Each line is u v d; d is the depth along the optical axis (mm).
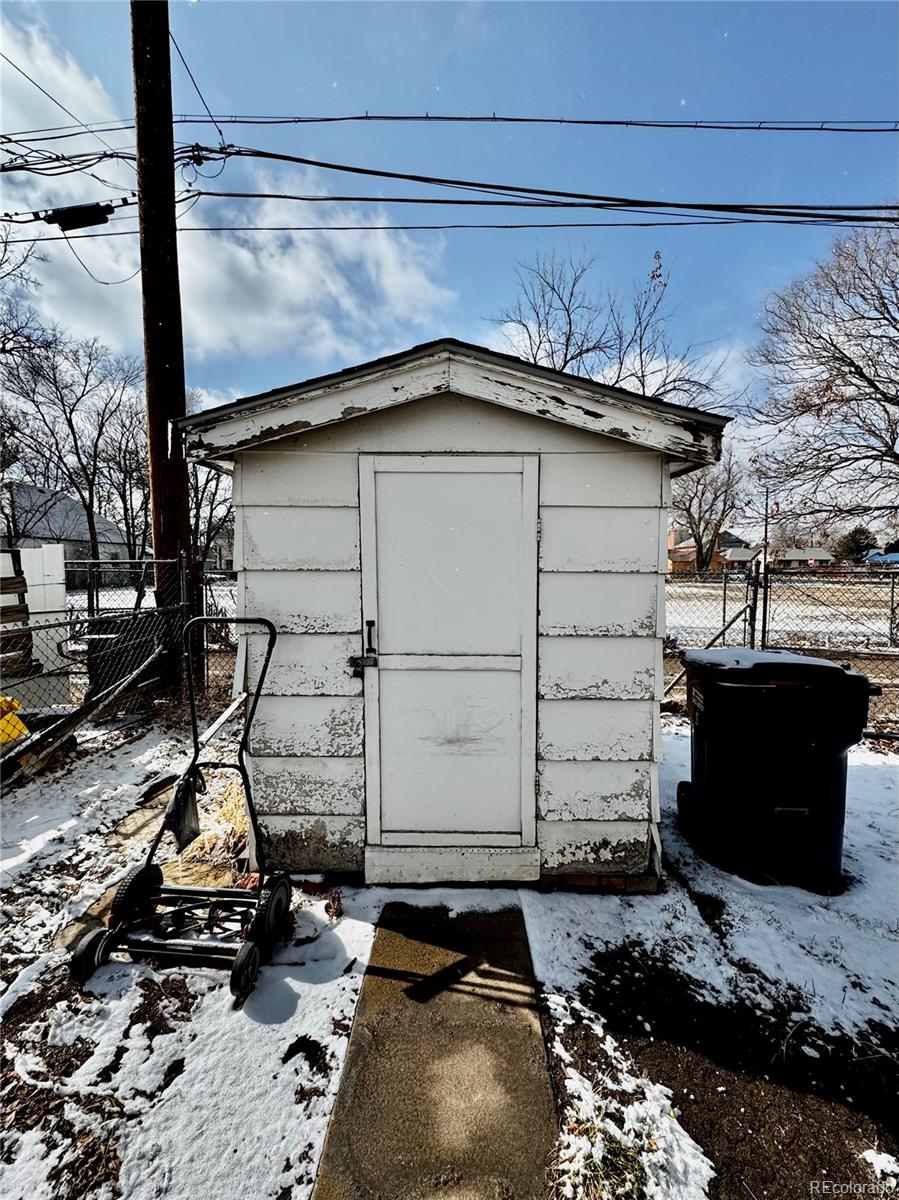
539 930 2271
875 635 9945
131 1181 1354
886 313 13273
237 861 2711
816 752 2527
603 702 2531
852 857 2916
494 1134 1466
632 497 2451
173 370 5414
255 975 1953
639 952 2168
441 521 2486
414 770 2582
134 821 3227
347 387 2340
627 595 2492
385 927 2287
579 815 2568
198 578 5719
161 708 5191
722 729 2650
